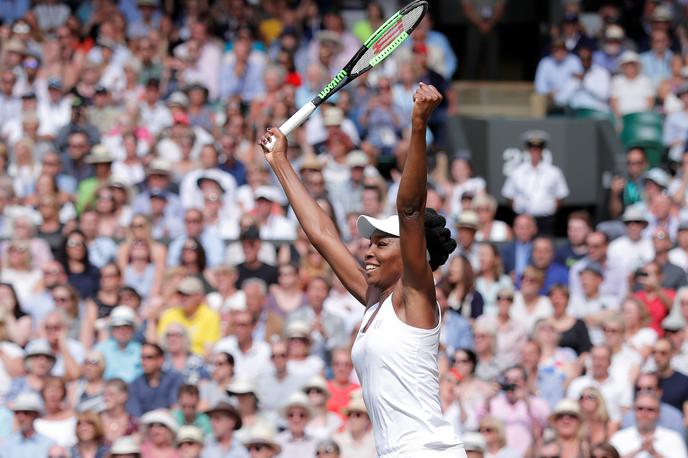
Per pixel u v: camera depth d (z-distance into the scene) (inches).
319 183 1902.1
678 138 2229.3
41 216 1870.1
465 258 1647.4
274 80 2225.6
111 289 1667.1
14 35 2362.2
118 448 1371.8
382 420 749.3
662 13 2432.3
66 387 1528.1
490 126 2203.5
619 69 2358.5
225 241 1797.5
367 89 2226.9
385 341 741.9
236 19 2463.1
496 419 1408.7
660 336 1600.6
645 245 1835.6
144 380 1494.8
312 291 1610.5
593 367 1501.0
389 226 756.0
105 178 1972.2
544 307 1633.9
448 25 2706.7
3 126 2194.9
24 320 1649.9
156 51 2402.8
